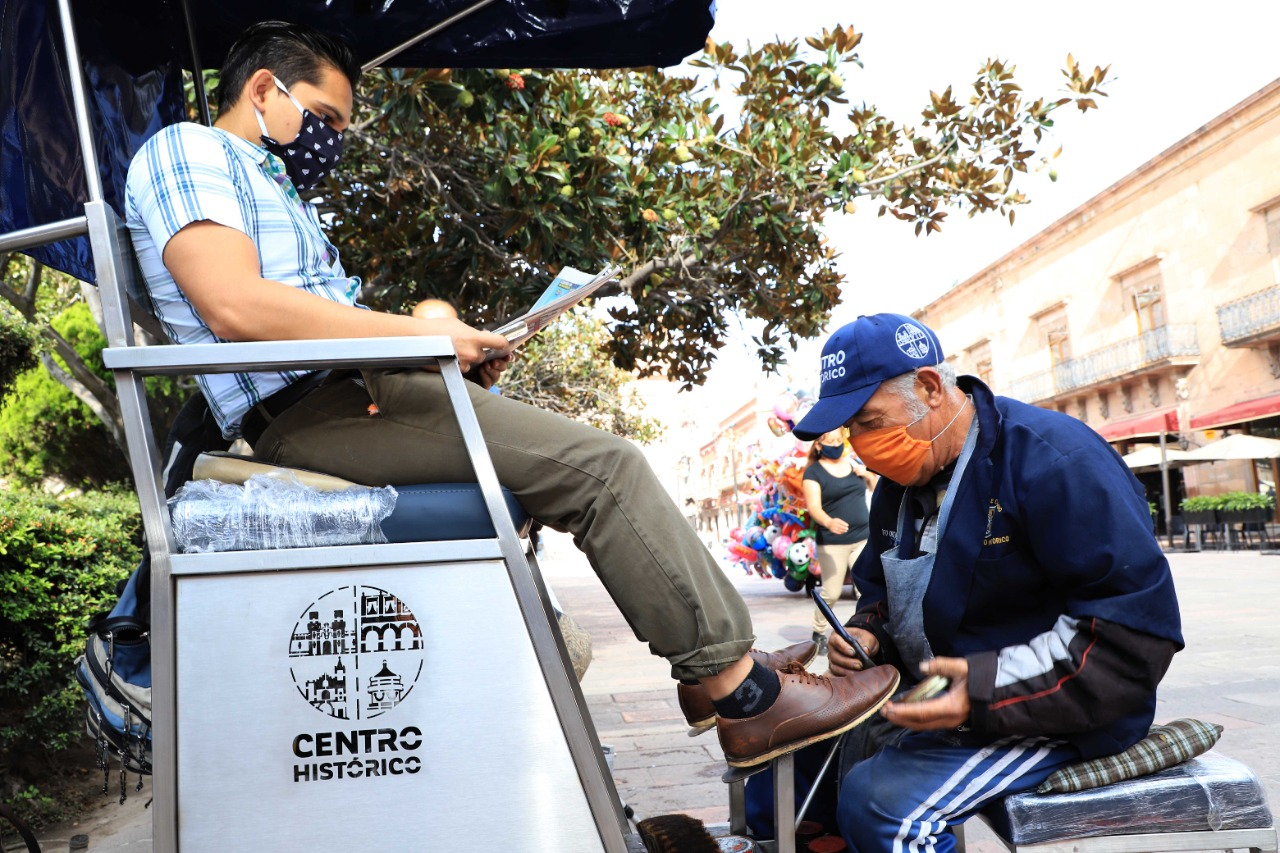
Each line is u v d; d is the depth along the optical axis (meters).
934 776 1.67
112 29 2.17
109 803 3.63
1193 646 6.16
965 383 1.86
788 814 1.58
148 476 1.38
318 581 1.39
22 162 1.92
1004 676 1.59
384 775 1.38
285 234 1.68
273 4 2.44
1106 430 28.64
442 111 5.27
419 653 1.40
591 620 10.41
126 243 1.61
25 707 3.51
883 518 2.09
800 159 6.38
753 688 1.54
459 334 1.54
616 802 1.56
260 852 1.35
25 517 3.43
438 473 1.58
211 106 4.31
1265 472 23.70
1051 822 1.58
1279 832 1.56
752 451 11.06
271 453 1.68
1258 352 23.58
